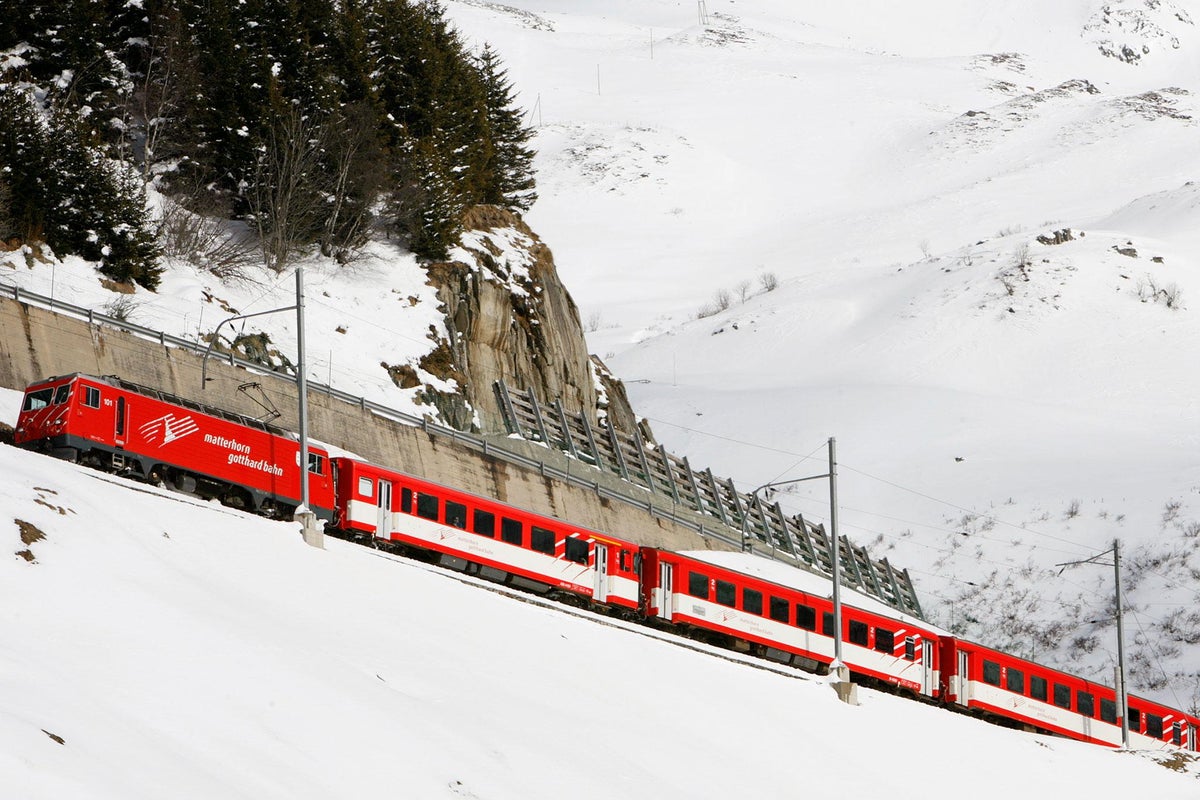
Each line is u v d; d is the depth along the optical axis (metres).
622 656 37.53
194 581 28.69
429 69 79.00
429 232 72.19
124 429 37.88
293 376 58.00
